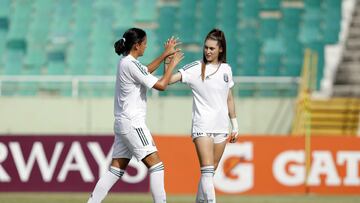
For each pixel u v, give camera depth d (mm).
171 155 51531
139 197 47406
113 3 81312
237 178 51000
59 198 45906
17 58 76250
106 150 50594
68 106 63625
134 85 26969
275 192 51188
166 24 79188
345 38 76812
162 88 26750
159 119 62906
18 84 71375
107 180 27844
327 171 51500
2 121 63688
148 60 75312
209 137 27016
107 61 76062
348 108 66875
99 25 79312
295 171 51344
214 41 26984
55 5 81250
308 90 65875
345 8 79562
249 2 80188
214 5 80438
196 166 51469
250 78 64312
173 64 26828
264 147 51219
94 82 70562
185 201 45281
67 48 77188
